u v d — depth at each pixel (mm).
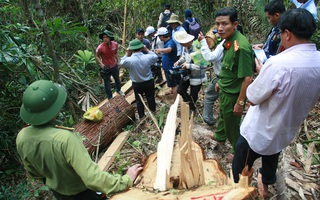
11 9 5297
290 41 1863
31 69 4074
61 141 1700
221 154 3639
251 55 2674
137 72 4453
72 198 2029
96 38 8609
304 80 1842
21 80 4281
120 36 9344
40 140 1744
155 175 2359
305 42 1842
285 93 1900
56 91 1799
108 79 5484
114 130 4359
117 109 4582
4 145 3967
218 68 3766
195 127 4293
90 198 2082
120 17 9820
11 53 3865
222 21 2703
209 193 1688
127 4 8781
